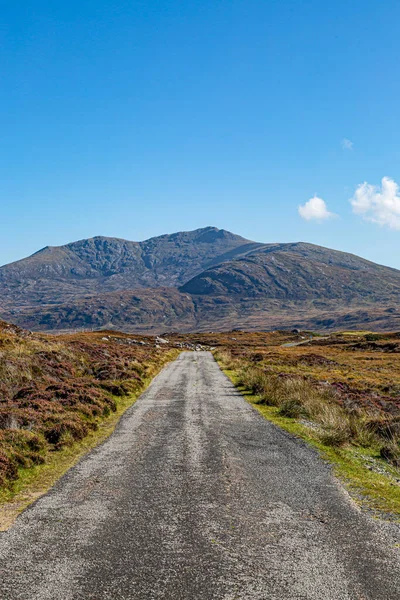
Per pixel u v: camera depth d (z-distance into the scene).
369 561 6.97
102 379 31.06
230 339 130.12
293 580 6.38
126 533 8.02
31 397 20.78
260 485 10.89
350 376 45.53
